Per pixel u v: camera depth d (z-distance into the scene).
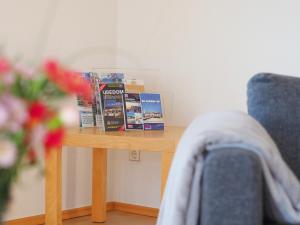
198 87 2.72
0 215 0.77
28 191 2.54
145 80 2.89
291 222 1.21
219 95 2.65
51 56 2.61
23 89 0.73
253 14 2.54
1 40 2.38
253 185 1.13
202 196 1.20
